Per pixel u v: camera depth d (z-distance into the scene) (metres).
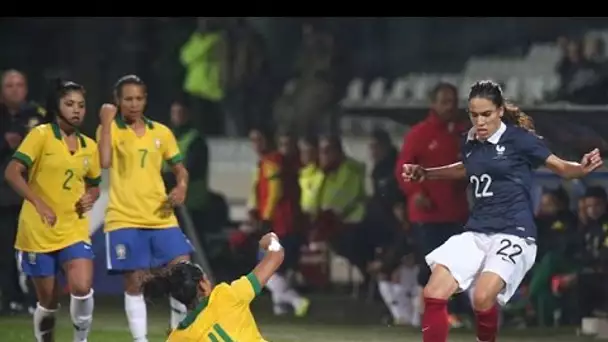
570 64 56.28
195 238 53.97
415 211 46.53
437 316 30.95
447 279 31.16
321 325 48.75
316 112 72.44
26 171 34.81
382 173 55.53
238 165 82.62
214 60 76.06
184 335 26.53
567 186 49.69
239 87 77.62
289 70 81.31
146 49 78.38
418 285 48.38
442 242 46.38
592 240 47.59
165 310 51.03
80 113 34.75
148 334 44.72
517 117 31.81
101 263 53.97
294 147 57.28
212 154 82.56
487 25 82.88
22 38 79.62
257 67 77.38
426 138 45.91
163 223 37.12
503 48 82.19
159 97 77.88
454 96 45.91
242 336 26.69
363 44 83.75
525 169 31.52
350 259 56.56
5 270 49.75
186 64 76.50
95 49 79.38
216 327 26.52
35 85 79.62
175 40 78.00
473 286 32.91
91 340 42.91
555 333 46.28
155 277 27.14
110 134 36.28
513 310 48.03
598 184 49.41
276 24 82.44
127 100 36.78
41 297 35.47
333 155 57.44
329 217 56.75
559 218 47.81
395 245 51.22
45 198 34.69
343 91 75.12
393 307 49.88
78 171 34.81
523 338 45.06
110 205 37.06
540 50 77.19
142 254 36.94
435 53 84.00
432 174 33.50
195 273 27.06
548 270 47.44
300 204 56.66
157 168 37.19
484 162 31.50
